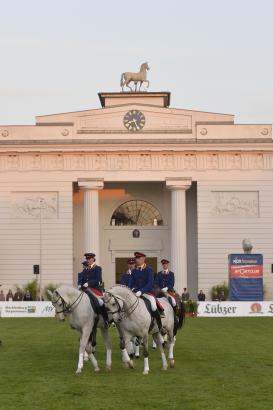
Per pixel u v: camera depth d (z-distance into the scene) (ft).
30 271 303.89
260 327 185.37
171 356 108.78
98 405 79.77
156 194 324.19
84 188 306.14
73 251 317.42
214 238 304.50
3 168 306.14
